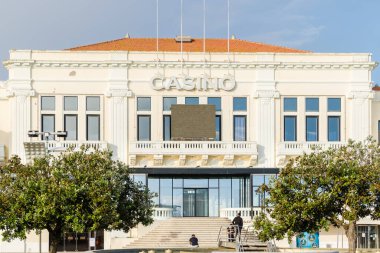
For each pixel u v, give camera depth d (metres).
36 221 53.72
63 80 76.69
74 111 76.69
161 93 77.38
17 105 76.12
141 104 77.31
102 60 76.88
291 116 77.75
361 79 77.94
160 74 77.31
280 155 76.62
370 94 77.75
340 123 77.75
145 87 77.31
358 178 54.53
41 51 76.44
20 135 76.12
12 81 76.25
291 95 77.75
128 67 77.12
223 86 77.44
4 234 54.81
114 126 76.62
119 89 76.81
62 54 76.56
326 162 55.84
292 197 55.31
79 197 54.62
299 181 55.38
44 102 76.69
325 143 76.44
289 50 81.75
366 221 75.12
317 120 77.75
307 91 77.75
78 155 56.91
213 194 77.56
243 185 77.62
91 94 76.88
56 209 53.81
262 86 77.50
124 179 59.53
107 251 61.34
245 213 75.19
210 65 77.50
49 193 53.59
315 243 74.06
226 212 75.38
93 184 54.66
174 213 77.19
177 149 75.88
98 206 54.41
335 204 55.53
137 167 76.12
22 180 54.81
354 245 55.38
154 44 83.56
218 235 69.44
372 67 77.94
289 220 54.22
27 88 76.25
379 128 79.06
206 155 76.00
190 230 71.69
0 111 77.94
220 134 77.44
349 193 54.66
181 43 78.56
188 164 76.62
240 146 76.50
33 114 76.38
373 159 57.16
